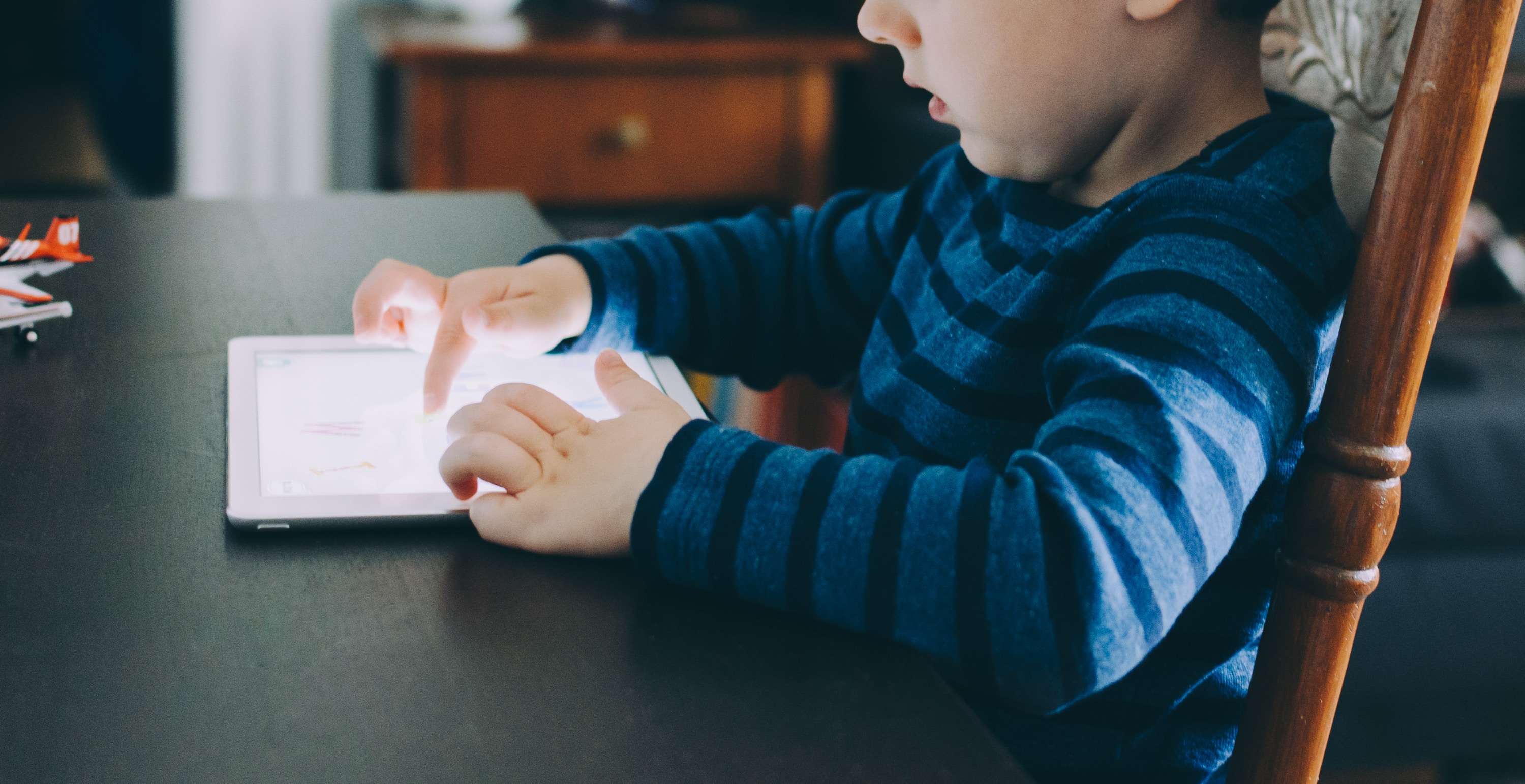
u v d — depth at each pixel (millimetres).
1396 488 494
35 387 608
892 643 427
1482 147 465
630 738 372
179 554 463
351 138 2406
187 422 578
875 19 570
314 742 364
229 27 2271
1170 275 489
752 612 444
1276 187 522
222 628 418
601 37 1977
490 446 491
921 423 609
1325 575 502
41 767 348
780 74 2025
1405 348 478
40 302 697
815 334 824
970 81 550
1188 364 459
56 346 663
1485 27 451
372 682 393
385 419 584
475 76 1892
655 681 400
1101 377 467
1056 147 569
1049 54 533
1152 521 425
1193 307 475
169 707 376
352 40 2354
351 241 886
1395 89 574
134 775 347
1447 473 1312
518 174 1956
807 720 383
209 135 2316
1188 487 435
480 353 677
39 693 379
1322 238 520
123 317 711
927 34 557
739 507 452
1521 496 1324
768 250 825
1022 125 557
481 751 363
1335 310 530
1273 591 563
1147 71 546
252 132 2340
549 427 508
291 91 2336
